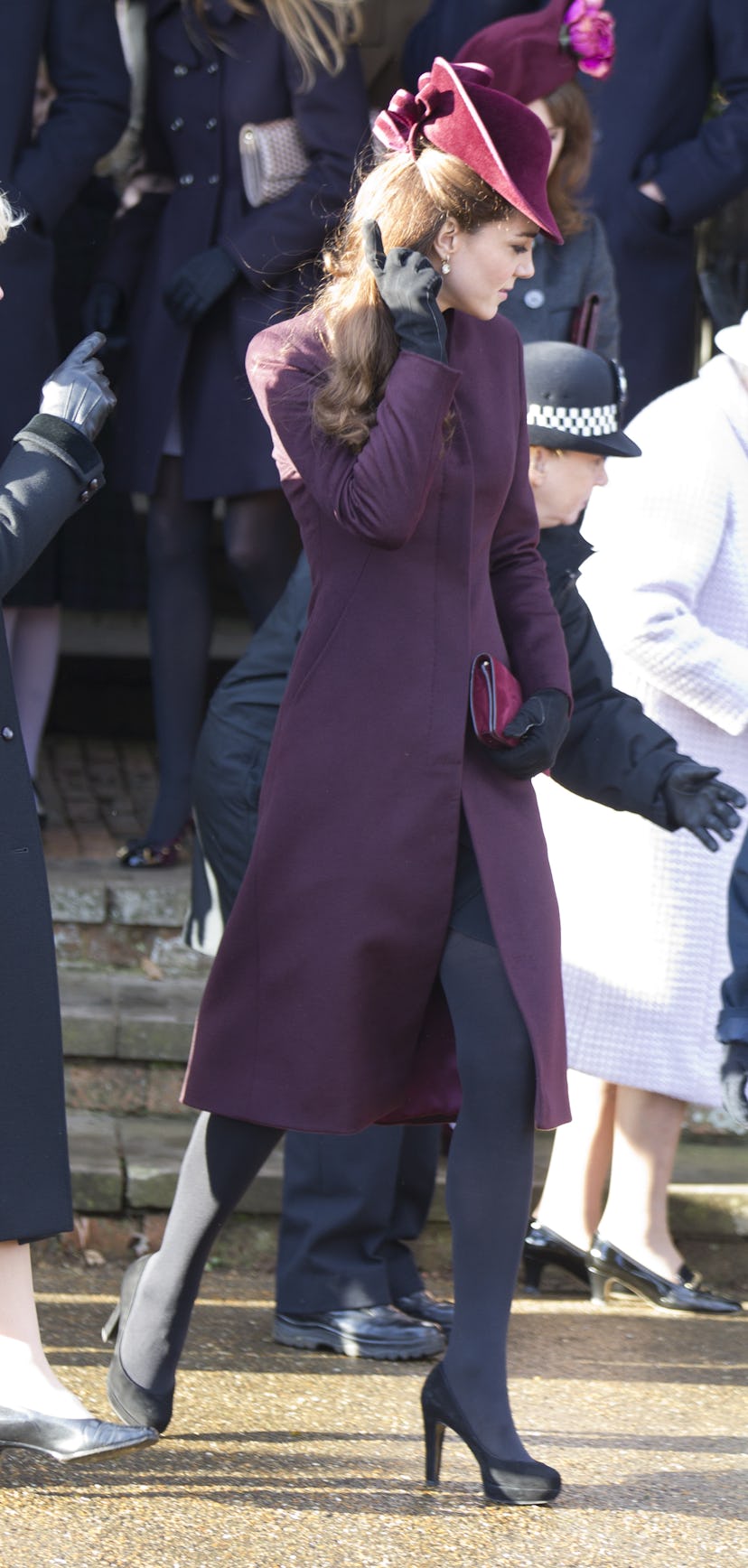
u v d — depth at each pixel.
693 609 14.55
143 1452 11.83
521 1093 10.79
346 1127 11.07
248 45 17.91
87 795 22.39
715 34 19.06
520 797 11.20
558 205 16.17
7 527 10.66
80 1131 16.73
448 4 17.53
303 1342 14.06
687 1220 16.34
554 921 11.03
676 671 14.23
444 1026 11.37
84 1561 10.22
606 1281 15.52
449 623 10.91
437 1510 11.08
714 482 14.38
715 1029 14.95
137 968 18.44
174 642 19.11
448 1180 10.90
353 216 11.09
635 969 14.90
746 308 21.62
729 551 14.57
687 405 14.55
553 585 12.35
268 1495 11.23
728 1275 16.38
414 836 10.81
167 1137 16.72
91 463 11.09
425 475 10.34
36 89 18.75
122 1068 17.33
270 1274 15.93
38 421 11.05
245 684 13.48
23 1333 10.96
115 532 22.17
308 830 10.96
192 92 18.14
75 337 21.97
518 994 10.71
